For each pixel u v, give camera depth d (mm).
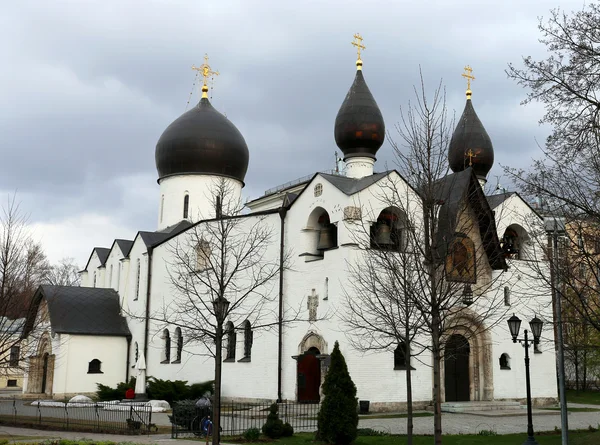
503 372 40156
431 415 34125
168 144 56156
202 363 45562
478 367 39062
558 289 21125
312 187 39062
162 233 55094
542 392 41875
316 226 39250
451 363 38562
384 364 35562
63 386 51125
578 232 19938
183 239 48062
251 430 25688
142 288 53594
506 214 40844
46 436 27156
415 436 26109
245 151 57656
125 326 55500
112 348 54188
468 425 30547
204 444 23938
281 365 38969
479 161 47969
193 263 45344
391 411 35312
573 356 54469
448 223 21219
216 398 20688
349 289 34844
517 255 41656
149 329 51875
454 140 48812
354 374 34500
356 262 34875
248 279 42031
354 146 42031
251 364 41094
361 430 26578
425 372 37094
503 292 40281
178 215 55500
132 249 56594
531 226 24219
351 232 34875
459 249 23734
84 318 54406
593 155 19609
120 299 57156
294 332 38562
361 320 33781
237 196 56844
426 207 20234
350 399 24141
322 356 35344
